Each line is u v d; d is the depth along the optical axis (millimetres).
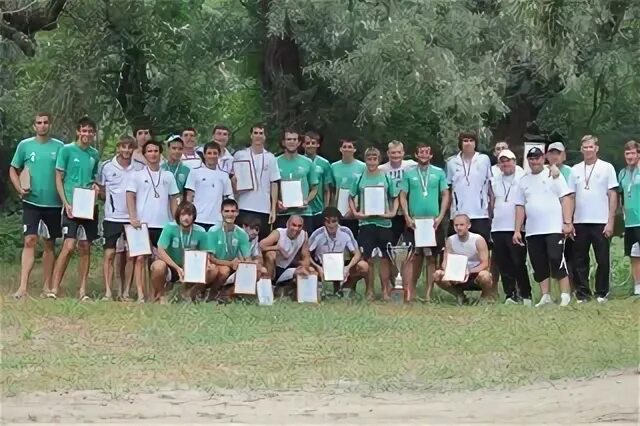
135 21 24406
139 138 16188
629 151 16266
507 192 16188
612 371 11055
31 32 22094
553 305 15359
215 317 13992
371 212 16391
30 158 15500
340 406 9938
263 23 24969
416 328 13453
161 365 11430
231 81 25438
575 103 25953
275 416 9633
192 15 25000
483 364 11398
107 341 12578
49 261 15867
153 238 15719
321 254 16281
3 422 9469
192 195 16156
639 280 16312
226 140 16766
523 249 16094
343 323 13688
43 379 10828
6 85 23406
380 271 16531
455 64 21250
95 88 24219
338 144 24766
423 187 16359
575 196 16109
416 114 23438
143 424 9414
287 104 25203
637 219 16172
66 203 15445
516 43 21562
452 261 15820
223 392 10414
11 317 13734
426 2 21266
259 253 15945
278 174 16719
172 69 24688
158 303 15047
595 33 20516
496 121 25031
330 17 21781
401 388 10555
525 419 9539
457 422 9461
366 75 21250
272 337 12852
